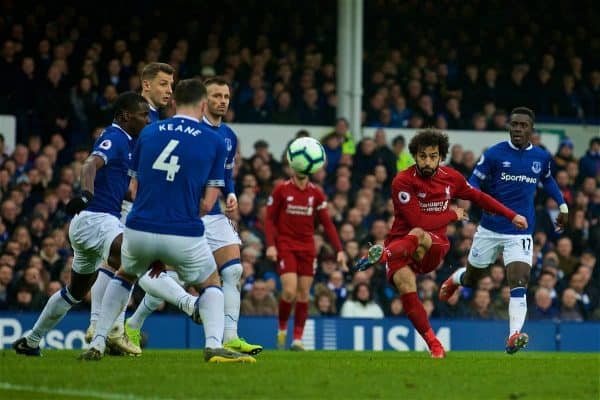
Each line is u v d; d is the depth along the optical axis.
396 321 22.30
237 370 10.62
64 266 21.69
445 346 22.47
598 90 31.59
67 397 8.62
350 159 26.11
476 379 10.34
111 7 28.83
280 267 18.97
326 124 28.30
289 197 18.83
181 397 8.66
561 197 15.78
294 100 28.23
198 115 10.95
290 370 10.79
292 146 18.41
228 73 27.83
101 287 13.25
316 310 22.59
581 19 33.12
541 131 30.47
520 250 15.05
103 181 12.26
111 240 12.15
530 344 22.89
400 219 13.45
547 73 31.06
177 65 27.92
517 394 9.26
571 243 26.27
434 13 31.61
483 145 29.25
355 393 9.09
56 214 22.73
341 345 21.92
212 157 10.81
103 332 11.51
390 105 28.84
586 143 30.86
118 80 26.81
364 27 31.03
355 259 23.48
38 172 23.61
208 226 13.69
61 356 12.65
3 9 27.86
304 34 30.38
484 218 15.33
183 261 10.80
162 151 10.67
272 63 28.67
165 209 10.63
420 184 13.16
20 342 12.69
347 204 25.34
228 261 13.64
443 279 24.33
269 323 21.56
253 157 25.42
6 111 25.86
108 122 26.20
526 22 32.44
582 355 15.83
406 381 10.03
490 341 22.69
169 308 22.38
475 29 31.92
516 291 14.74
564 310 24.25
